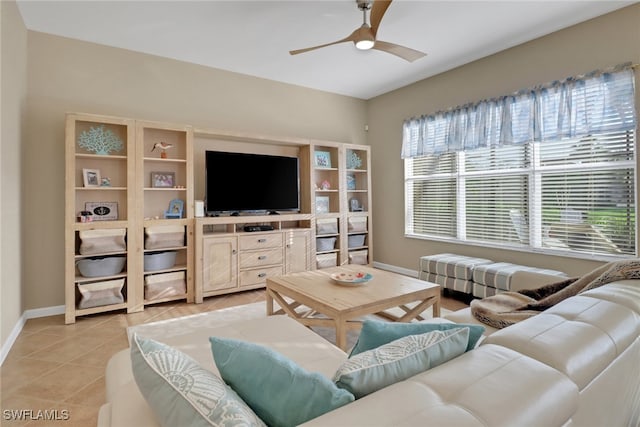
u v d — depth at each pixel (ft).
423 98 16.19
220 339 3.31
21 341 9.33
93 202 12.02
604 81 10.29
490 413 2.31
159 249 12.25
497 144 13.01
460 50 12.96
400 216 17.61
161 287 12.25
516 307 6.95
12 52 9.29
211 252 13.11
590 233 10.94
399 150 17.54
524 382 2.67
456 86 14.73
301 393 2.72
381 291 8.59
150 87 13.23
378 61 13.99
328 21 10.82
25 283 10.98
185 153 12.98
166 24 10.96
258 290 14.58
